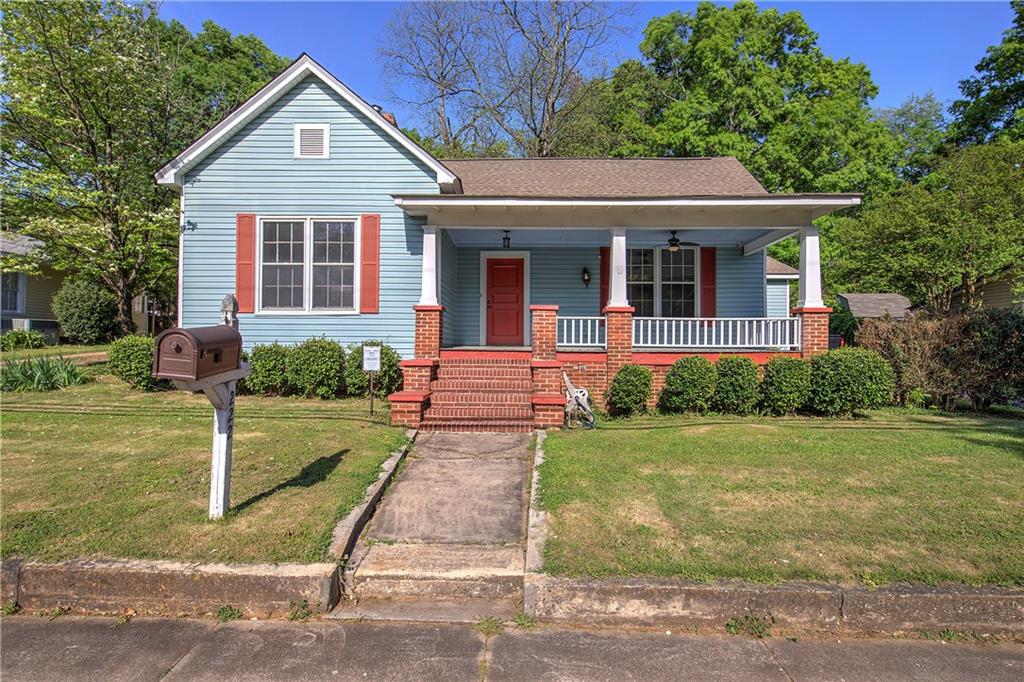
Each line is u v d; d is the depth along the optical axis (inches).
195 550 140.0
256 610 129.3
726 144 864.3
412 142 394.6
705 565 135.5
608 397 346.6
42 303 783.7
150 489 182.7
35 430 265.9
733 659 112.5
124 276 625.6
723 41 906.1
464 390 322.7
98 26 551.8
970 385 362.3
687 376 334.3
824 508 172.2
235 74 1010.1
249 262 399.2
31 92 526.6
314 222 402.9
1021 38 904.9
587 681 104.5
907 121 1470.2
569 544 147.4
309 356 370.9
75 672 106.3
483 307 484.1
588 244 479.5
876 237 575.5
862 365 324.2
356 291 401.7
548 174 498.6
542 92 1104.8
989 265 546.0
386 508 183.3
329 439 254.7
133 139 607.5
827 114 880.3
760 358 372.8
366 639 118.9
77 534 147.7
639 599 126.6
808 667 110.1
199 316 400.5
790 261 945.5
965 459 226.7
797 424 305.0
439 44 1110.4
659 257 487.2
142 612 129.0
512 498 194.1
